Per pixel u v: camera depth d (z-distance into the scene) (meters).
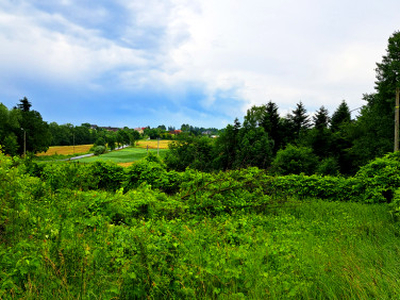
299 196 12.72
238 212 7.94
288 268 3.82
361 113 41.53
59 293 2.71
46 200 5.16
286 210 9.17
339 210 9.18
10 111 65.06
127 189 12.98
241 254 3.70
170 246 3.63
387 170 11.45
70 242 3.47
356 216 8.20
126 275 2.88
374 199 11.42
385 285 3.48
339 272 3.81
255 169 9.52
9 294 2.56
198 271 3.23
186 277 3.06
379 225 6.79
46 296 2.67
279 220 7.46
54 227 3.87
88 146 120.19
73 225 4.11
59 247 3.22
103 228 4.34
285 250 4.36
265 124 42.62
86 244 3.50
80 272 2.96
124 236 3.86
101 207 5.50
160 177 12.60
